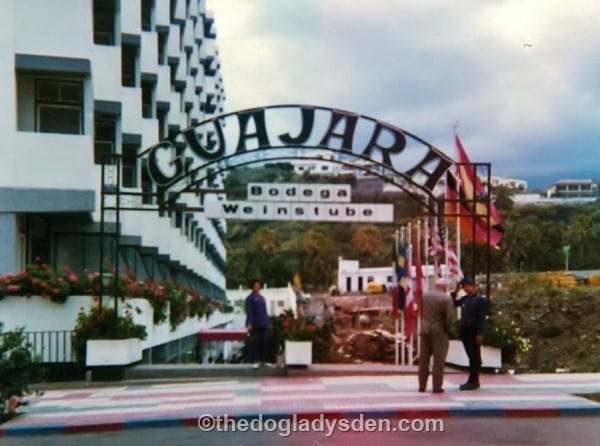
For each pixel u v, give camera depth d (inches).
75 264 1086.4
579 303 2180.1
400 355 1195.3
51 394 652.1
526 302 2277.3
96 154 1191.6
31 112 970.1
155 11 1547.7
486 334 735.1
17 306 772.0
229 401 562.9
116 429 485.7
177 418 491.8
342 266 4340.6
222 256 3476.9
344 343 1455.5
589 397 554.6
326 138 773.3
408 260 1013.2
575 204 5536.4
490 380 671.1
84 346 746.2
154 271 1433.3
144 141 1400.1
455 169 859.4
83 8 955.3
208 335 1317.7
